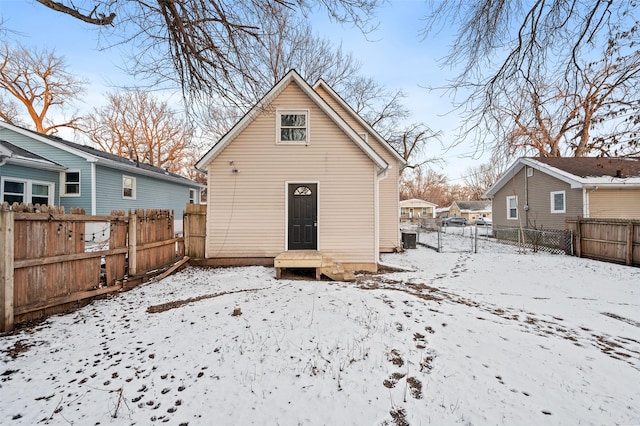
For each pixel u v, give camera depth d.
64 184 12.06
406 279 7.36
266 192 8.40
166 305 4.88
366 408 2.44
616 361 3.27
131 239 6.06
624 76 4.23
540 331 4.08
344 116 12.05
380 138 11.98
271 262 8.31
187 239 8.29
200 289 5.92
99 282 5.31
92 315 4.43
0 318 3.72
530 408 2.46
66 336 3.71
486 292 6.25
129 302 5.08
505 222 17.75
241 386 2.71
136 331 3.86
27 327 3.93
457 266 9.25
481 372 2.96
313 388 2.68
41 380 2.81
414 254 11.72
